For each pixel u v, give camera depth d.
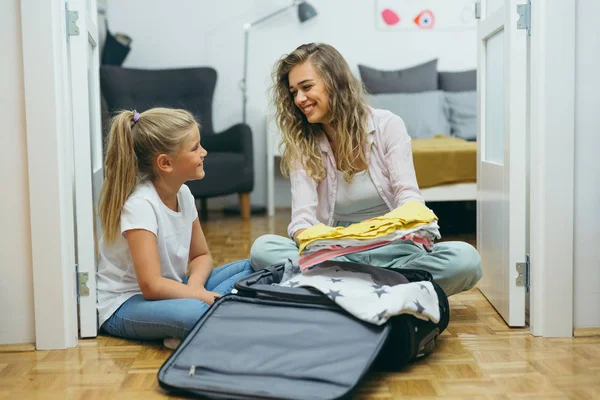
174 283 1.70
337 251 1.55
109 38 4.56
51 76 1.67
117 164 1.71
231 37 4.91
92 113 2.01
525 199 1.81
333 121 1.79
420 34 4.95
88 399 1.35
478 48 2.20
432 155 3.43
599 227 1.75
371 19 4.95
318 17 4.94
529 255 1.80
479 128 2.21
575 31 1.72
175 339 1.66
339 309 1.43
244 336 1.43
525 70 1.79
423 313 1.45
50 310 1.70
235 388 1.31
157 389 1.40
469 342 1.70
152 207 1.71
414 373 1.47
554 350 1.63
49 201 1.69
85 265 1.78
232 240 3.42
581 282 1.76
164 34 4.87
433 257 1.81
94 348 1.71
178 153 1.71
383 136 1.82
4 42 1.67
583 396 1.33
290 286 1.53
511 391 1.36
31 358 1.64
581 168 1.75
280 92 1.82
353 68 4.96
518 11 1.77
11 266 1.71
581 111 1.74
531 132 1.77
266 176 5.03
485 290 2.15
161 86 4.49
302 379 1.33
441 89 4.79
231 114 4.97
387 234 1.51
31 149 1.68
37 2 1.65
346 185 1.84
